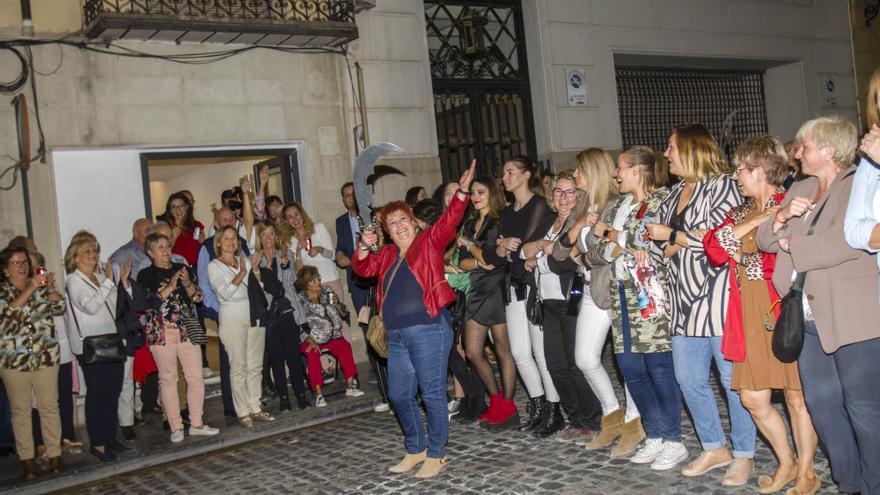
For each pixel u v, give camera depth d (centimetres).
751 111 1455
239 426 747
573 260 543
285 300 783
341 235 857
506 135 1187
